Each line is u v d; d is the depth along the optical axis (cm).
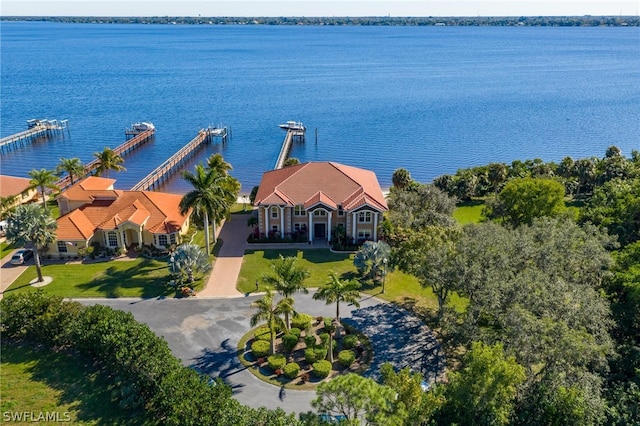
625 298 4647
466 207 9156
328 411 3384
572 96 19450
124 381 4094
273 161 12194
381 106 17762
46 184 7938
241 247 7062
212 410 3556
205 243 6850
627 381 3891
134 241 7012
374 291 5881
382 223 7131
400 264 5353
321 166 7669
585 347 3488
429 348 4834
